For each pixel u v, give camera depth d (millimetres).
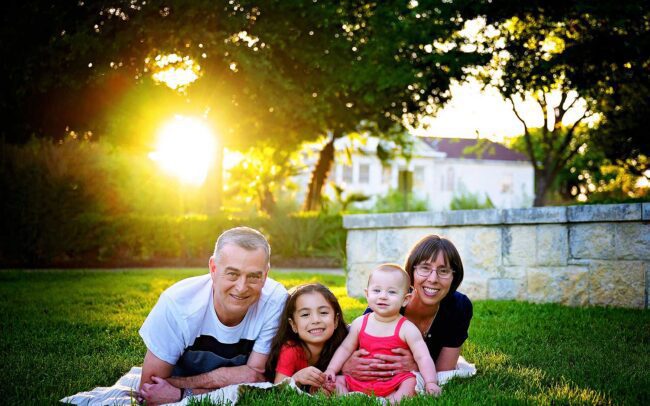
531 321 6160
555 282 7301
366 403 3322
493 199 42781
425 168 41219
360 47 16906
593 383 3842
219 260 3432
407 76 15047
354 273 8773
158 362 3572
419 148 40656
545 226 7379
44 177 15625
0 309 7410
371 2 16031
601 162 19109
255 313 3738
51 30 14445
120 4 14750
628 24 11836
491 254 7793
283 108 16922
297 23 16531
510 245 7652
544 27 13367
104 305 7793
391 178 39750
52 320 6590
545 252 7387
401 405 3279
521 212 7477
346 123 19703
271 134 18938
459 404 3252
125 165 21078
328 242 17094
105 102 15656
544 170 19109
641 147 14578
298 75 17594
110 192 18234
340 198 22891
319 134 20453
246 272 3395
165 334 3545
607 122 15570
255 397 3436
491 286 7781
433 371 3744
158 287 10008
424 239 4035
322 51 16719
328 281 11594
